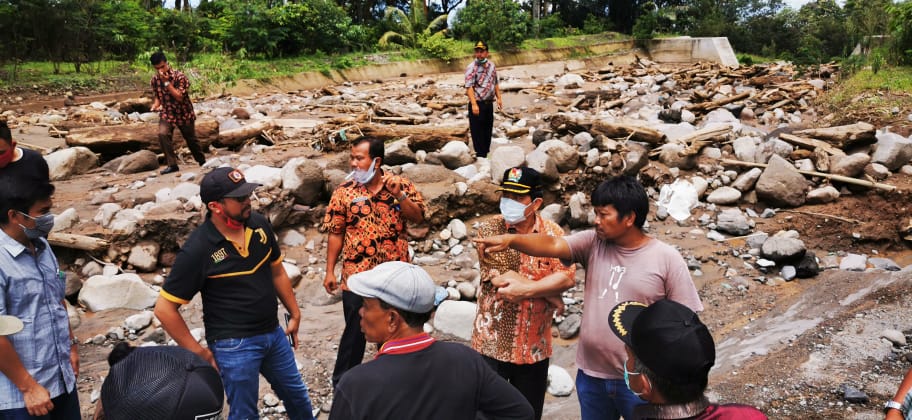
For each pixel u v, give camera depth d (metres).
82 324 5.12
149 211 6.28
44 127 10.82
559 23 34.06
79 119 11.29
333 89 16.81
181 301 3.03
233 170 3.06
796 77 14.51
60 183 7.70
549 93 15.22
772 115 11.16
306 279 6.02
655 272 2.73
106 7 18.17
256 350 3.20
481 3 28.06
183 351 1.71
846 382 4.35
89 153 8.23
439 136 8.94
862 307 5.46
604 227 2.72
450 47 24.83
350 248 3.97
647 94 14.30
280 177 6.80
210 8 23.33
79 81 15.52
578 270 6.38
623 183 2.69
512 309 3.25
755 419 1.72
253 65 19.09
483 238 3.04
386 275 2.02
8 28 16.69
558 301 3.26
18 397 2.59
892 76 11.67
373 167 3.92
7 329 2.43
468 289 5.81
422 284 2.04
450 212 7.07
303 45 22.17
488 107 8.52
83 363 4.60
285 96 16.47
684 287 2.72
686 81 15.20
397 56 23.75
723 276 6.25
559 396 4.47
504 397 2.10
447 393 1.97
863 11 16.86
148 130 8.91
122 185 7.55
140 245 6.04
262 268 3.21
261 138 9.85
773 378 4.47
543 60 28.14
